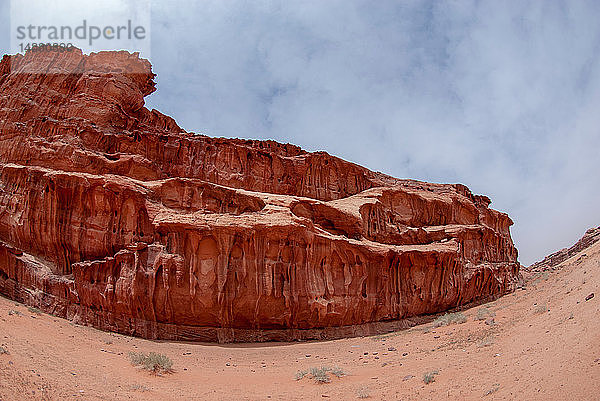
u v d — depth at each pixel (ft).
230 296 93.91
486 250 161.58
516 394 42.45
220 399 53.88
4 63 121.60
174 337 90.38
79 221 91.61
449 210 160.56
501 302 131.95
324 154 150.10
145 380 58.08
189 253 93.04
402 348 81.61
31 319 72.90
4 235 92.07
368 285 114.01
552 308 70.23
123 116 119.55
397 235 137.69
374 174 164.25
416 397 49.57
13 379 45.32
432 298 127.24
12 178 95.76
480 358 59.21
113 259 88.53
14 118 106.63
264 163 137.90
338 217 120.37
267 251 98.73
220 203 105.70
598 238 216.95
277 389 59.16
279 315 99.09
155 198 97.60
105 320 85.92
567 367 42.34
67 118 110.32
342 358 78.95
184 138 126.72
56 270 90.22
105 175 96.48
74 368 55.47
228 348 88.38
